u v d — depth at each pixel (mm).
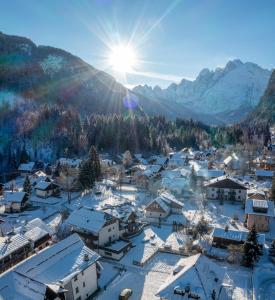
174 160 125500
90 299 39031
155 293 37719
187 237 55281
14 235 45750
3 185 95500
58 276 35875
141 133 155375
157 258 50281
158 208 69438
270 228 62625
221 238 52531
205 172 98188
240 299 38500
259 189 83875
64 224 55219
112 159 132500
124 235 57531
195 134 189625
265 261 48562
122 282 42938
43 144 142375
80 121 169375
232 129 190500
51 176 109688
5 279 33844
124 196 87312
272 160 118000
